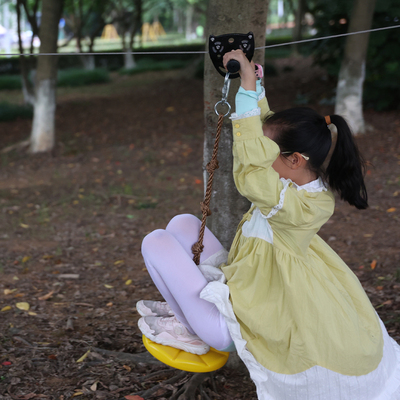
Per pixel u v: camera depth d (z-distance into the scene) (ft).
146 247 6.91
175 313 7.27
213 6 8.35
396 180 24.06
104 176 28.09
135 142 36.24
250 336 6.51
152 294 13.91
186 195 24.03
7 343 10.70
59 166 31.04
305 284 6.33
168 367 9.62
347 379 6.21
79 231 19.71
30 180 28.14
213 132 8.73
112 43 171.01
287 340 6.26
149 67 82.79
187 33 184.24
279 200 6.13
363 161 7.05
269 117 6.89
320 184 6.89
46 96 34.32
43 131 34.55
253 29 8.38
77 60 89.56
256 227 6.80
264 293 6.56
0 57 83.15
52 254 17.34
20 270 15.85
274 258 6.54
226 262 7.64
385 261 15.14
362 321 6.82
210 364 7.05
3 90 70.33
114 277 15.30
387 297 12.54
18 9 52.90
